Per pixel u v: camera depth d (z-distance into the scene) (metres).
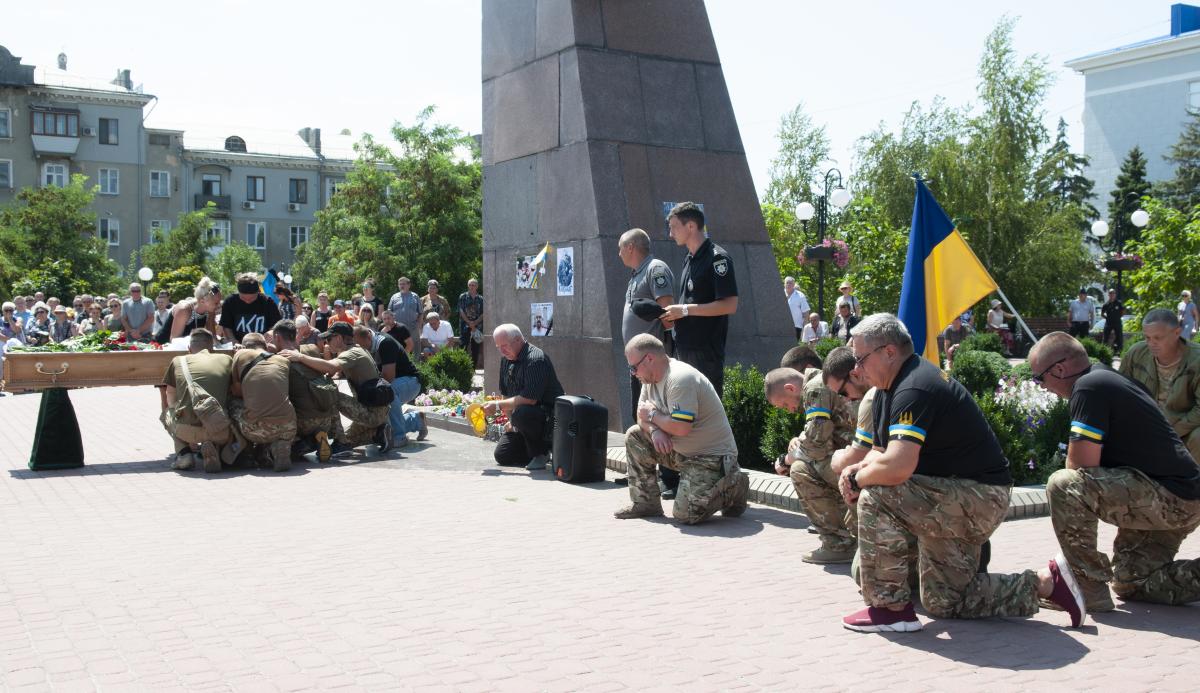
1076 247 39.69
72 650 4.42
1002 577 4.90
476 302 19.55
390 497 7.93
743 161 11.62
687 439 7.01
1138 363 7.14
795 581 5.61
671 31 11.43
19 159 59.69
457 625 4.79
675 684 4.04
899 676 4.14
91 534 6.64
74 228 49.50
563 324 11.12
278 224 68.56
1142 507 5.00
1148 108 65.25
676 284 10.86
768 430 8.52
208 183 66.31
